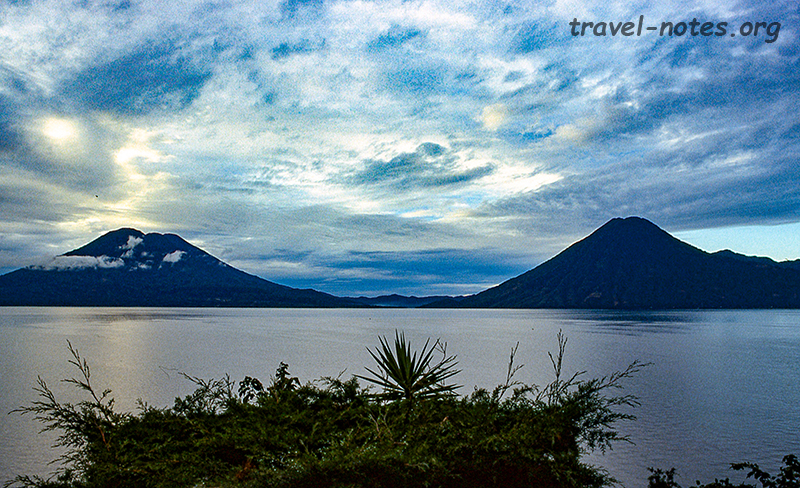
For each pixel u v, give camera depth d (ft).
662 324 621.31
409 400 21.74
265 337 366.84
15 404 121.70
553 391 20.03
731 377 193.98
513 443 17.01
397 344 23.43
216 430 20.08
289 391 22.65
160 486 17.48
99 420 19.66
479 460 16.74
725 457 88.12
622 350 295.89
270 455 17.92
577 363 224.94
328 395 23.24
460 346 301.02
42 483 17.87
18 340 329.31
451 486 16.28
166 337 362.74
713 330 501.97
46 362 213.05
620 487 68.54
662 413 125.18
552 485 16.87
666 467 81.10
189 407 21.29
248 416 19.92
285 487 15.66
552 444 17.80
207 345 298.97
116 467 17.88
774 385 174.91
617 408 129.39
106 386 149.59
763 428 110.11
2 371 184.96
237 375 168.14
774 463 84.89
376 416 20.62
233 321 642.22
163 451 18.99
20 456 78.43
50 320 629.51
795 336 420.77
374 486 15.60
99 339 341.41
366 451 16.52
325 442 19.03
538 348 293.43
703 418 119.75
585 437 19.06
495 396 21.38
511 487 16.72
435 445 17.35
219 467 18.24
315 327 513.45
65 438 19.69
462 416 19.58
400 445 17.42
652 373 201.98
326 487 15.58
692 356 268.82
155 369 187.93
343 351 260.42
